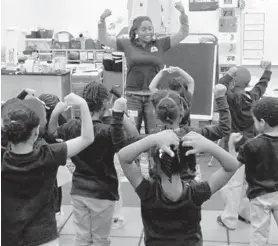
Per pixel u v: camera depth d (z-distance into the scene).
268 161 2.63
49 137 2.75
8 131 1.87
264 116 2.62
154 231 1.91
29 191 1.91
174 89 3.19
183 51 5.95
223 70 7.59
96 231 2.74
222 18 7.61
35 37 8.31
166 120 2.16
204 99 5.83
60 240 3.40
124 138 2.38
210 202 4.15
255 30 7.63
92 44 8.03
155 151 1.90
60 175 3.02
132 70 4.45
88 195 2.62
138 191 1.89
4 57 6.55
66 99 2.16
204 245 3.33
